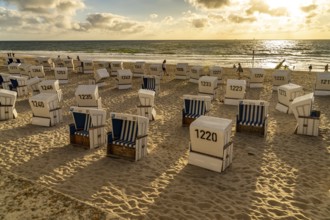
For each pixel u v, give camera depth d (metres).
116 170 7.41
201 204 5.84
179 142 9.64
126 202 5.88
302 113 10.07
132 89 20.19
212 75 22.22
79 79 24.97
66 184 6.63
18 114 13.30
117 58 58.69
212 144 7.22
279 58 59.44
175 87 20.91
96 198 6.02
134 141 8.15
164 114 13.47
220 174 7.20
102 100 16.56
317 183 6.76
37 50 112.50
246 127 10.27
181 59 56.44
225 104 15.41
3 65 35.62
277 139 9.80
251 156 8.36
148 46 123.38
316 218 5.39
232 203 5.89
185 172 7.30
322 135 10.17
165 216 5.41
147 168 7.55
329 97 17.06
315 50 87.75
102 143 9.25
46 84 15.90
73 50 104.06
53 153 8.52
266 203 5.90
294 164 7.82
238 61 52.22
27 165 7.68
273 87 19.36
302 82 22.91
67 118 12.64
